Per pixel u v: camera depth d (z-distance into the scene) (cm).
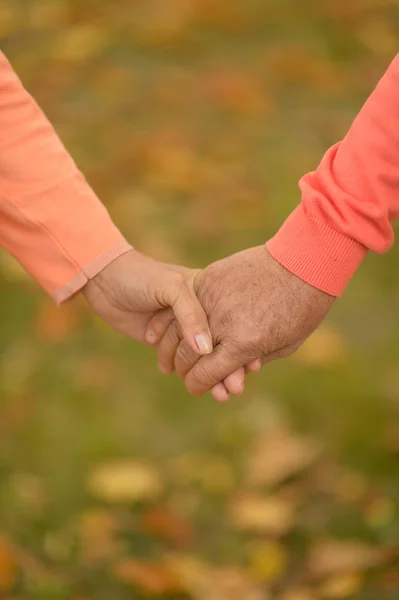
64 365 307
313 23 503
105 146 400
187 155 394
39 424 286
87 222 190
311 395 294
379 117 173
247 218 360
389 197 175
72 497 260
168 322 194
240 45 481
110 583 229
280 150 400
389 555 231
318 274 177
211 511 255
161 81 447
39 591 225
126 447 278
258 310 181
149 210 362
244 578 230
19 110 188
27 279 339
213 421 288
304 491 261
